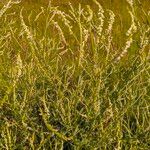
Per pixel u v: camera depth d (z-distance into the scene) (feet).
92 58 20.15
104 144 17.78
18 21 30.71
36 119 19.60
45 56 21.70
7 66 21.80
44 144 18.47
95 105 18.31
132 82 19.93
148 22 20.59
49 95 20.71
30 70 20.54
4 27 23.71
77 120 19.04
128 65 21.31
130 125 20.39
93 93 18.51
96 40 19.36
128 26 46.50
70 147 18.81
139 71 19.90
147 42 20.10
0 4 28.04
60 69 22.81
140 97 19.93
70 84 21.25
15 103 18.44
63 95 18.94
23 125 17.87
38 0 54.75
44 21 38.19
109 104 18.16
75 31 31.58
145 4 56.13
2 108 19.48
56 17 39.78
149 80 19.90
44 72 19.92
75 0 57.26
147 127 18.76
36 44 22.06
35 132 18.88
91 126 18.35
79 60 19.93
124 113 19.65
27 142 18.48
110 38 20.18
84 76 20.54
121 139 17.93
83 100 19.51
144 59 19.90
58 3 53.31
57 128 19.07
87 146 17.85
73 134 17.80
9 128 18.78
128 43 20.03
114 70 20.38
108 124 18.79
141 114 20.33
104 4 53.16
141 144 18.15
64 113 18.38
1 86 20.13
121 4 53.72
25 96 18.52
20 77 20.58
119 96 18.94
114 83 20.22
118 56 20.17
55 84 19.72
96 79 18.84
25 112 18.58
